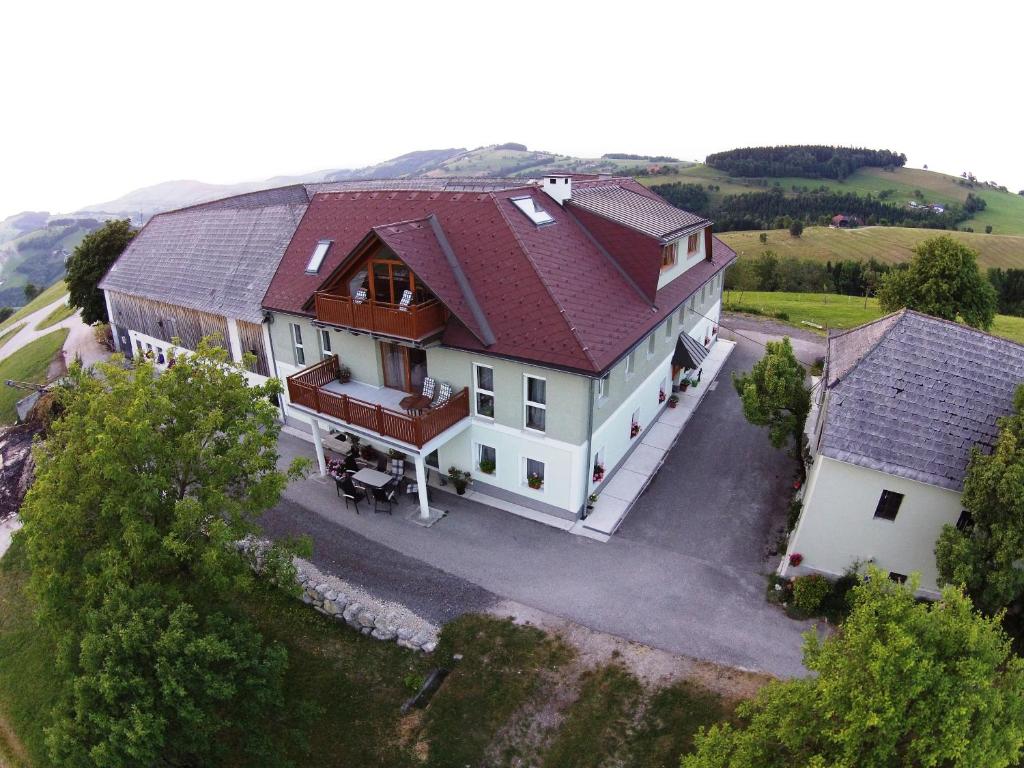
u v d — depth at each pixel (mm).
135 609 11742
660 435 26750
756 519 21172
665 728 13867
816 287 71125
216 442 14344
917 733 8414
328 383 24578
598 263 23281
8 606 21000
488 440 21781
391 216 24609
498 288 20578
